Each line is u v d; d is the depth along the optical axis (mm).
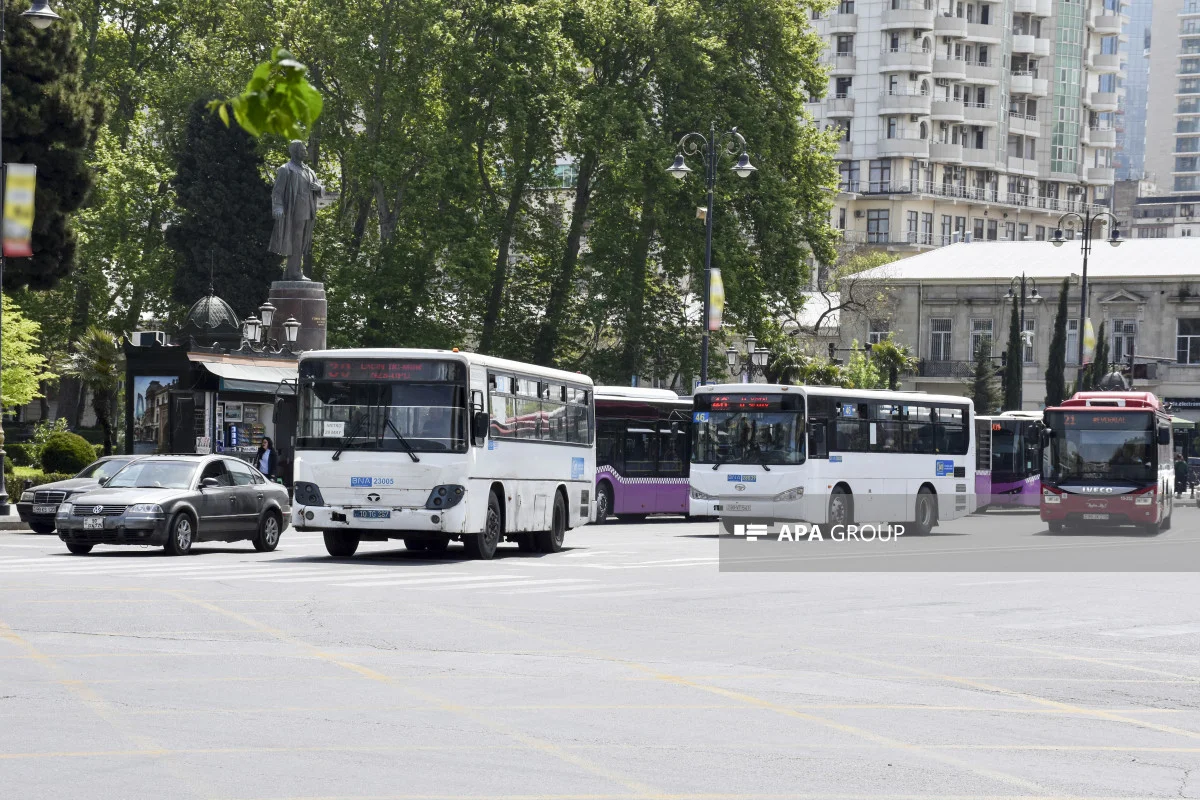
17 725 25578
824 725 27141
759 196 150875
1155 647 39875
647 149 142500
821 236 158875
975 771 23406
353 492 62062
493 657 34906
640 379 158250
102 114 116875
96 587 49312
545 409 71562
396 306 143500
